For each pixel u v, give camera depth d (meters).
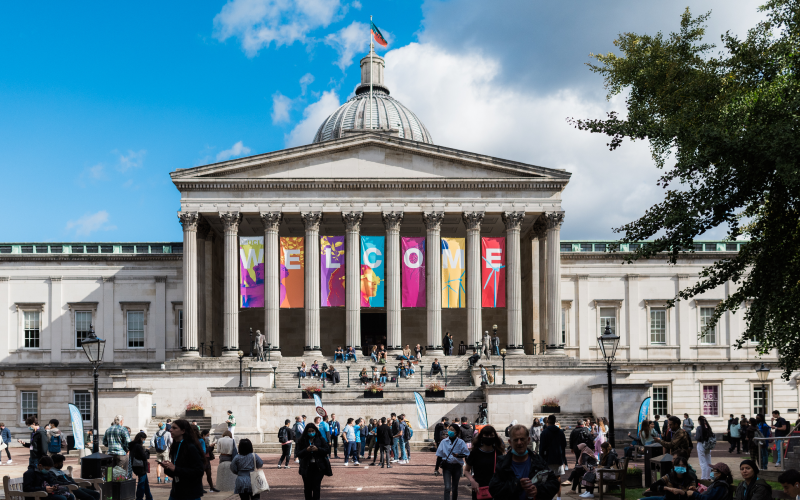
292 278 69.88
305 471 23.95
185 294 69.69
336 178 71.25
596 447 36.94
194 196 71.06
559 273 71.56
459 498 28.98
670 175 28.47
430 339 70.25
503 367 57.75
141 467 25.61
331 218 75.88
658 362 78.00
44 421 76.75
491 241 70.75
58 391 77.38
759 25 28.83
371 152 72.19
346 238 71.31
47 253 80.25
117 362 78.56
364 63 111.31
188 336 69.12
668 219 26.47
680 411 77.19
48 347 79.00
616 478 27.11
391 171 72.06
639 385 56.62
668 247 27.78
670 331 80.75
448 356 70.00
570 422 60.41
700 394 77.44
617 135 31.25
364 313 86.25
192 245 70.44
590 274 81.62
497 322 85.00
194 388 63.38
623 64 33.41
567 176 71.81
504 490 15.19
